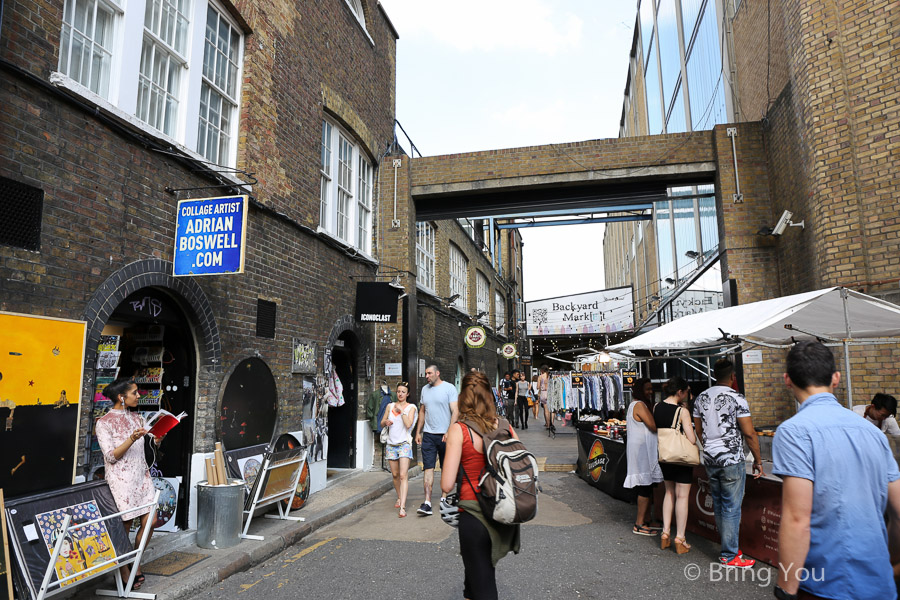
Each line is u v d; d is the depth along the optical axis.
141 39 5.50
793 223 9.07
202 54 6.54
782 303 5.55
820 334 6.34
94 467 5.16
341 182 10.52
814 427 2.27
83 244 4.58
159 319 5.64
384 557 5.48
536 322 24.42
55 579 3.68
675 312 16.48
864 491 2.18
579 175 11.40
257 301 7.19
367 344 11.17
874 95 7.43
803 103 8.27
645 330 22.31
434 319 16.06
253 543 5.64
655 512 6.95
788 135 9.22
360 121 10.95
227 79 7.14
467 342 17.56
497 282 28.03
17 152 4.04
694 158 11.00
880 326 6.11
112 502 4.35
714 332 5.87
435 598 4.39
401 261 11.77
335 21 10.09
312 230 8.71
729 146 10.66
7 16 4.04
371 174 12.07
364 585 4.70
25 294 4.07
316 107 9.19
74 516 3.97
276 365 7.61
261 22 7.66
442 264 17.27
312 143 8.98
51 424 4.17
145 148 5.34
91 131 4.71
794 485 2.20
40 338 4.12
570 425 20.02
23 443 3.96
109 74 5.18
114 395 4.57
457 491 3.38
